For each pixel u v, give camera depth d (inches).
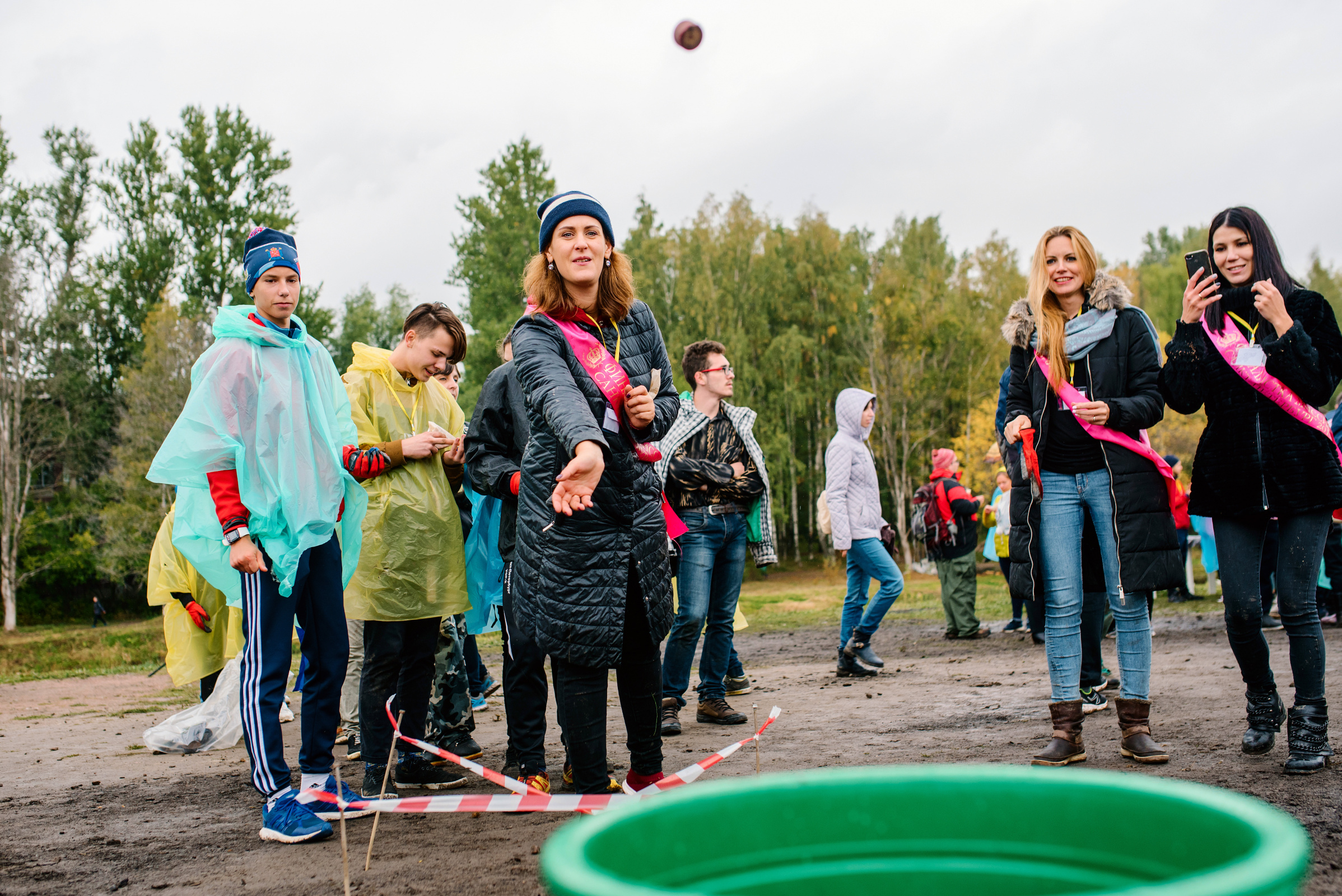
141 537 1438.2
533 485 112.3
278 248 134.2
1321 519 135.6
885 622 457.7
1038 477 147.8
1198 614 391.2
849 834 34.6
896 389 1608.0
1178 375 142.5
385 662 143.6
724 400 207.9
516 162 1755.7
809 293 1729.8
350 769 166.6
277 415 127.6
